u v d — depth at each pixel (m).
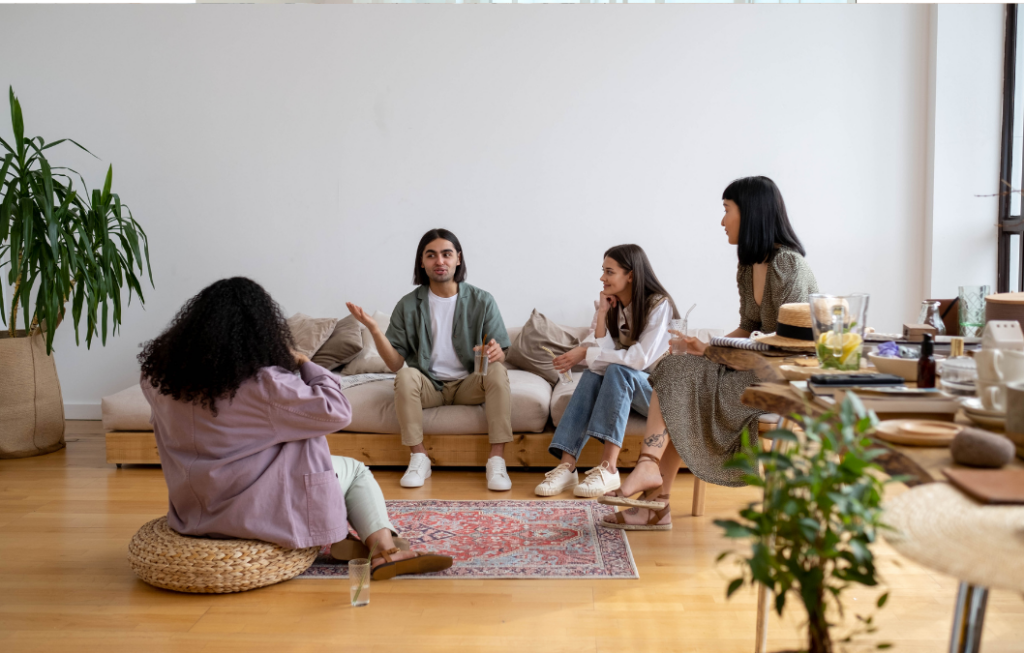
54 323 3.30
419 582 2.02
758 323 2.40
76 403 4.32
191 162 4.21
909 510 0.88
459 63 4.09
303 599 1.93
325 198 4.18
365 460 3.20
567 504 2.69
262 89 4.16
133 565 1.98
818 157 3.98
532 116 4.08
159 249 4.25
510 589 1.98
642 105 4.04
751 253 2.28
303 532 1.94
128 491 2.90
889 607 1.84
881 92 3.93
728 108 4.01
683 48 4.01
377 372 3.68
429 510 2.63
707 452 2.31
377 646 1.68
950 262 3.87
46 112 4.23
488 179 4.12
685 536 2.37
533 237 4.12
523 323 4.15
